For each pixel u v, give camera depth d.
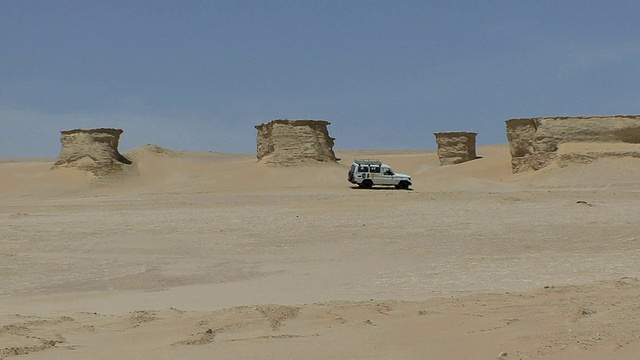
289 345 10.20
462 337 10.02
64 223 32.88
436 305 13.25
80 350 10.44
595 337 9.20
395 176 58.03
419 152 166.00
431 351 9.36
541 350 8.77
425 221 30.84
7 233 29.47
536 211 32.88
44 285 19.11
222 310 13.62
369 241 26.55
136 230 30.27
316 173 67.94
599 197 41.03
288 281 19.27
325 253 24.52
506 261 21.28
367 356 9.34
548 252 23.09
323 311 13.09
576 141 66.06
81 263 22.72
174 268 21.89
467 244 25.17
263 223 31.61
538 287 16.56
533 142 67.00
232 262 23.05
